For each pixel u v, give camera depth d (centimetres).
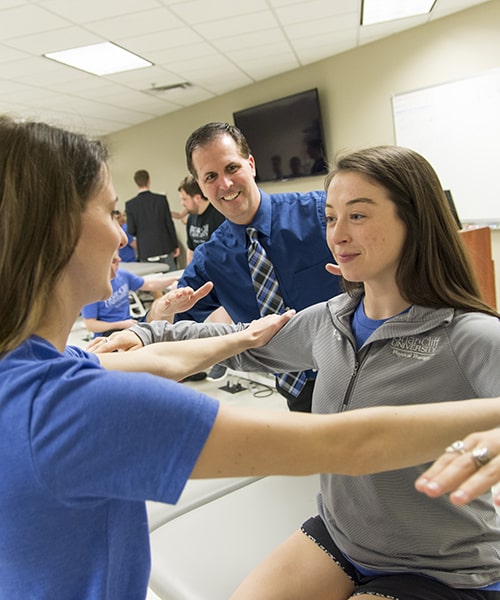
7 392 48
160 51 436
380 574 91
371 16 410
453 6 405
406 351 85
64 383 48
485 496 89
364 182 82
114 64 461
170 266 698
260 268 168
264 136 608
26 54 402
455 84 435
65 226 54
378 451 53
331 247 91
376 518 88
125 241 64
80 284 59
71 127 60
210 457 48
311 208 168
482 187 441
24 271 52
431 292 84
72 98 566
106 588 54
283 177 611
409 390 84
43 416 46
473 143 436
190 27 387
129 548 57
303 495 129
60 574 52
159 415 47
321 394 98
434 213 83
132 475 47
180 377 99
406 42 461
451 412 56
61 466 46
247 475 50
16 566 51
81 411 46
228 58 486
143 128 787
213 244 178
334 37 459
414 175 82
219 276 180
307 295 172
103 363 91
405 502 85
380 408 56
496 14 397
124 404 46
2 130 53
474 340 78
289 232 167
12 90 504
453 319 82
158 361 97
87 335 499
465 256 87
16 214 51
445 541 85
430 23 439
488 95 416
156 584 105
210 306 189
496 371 75
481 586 83
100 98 585
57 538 50
